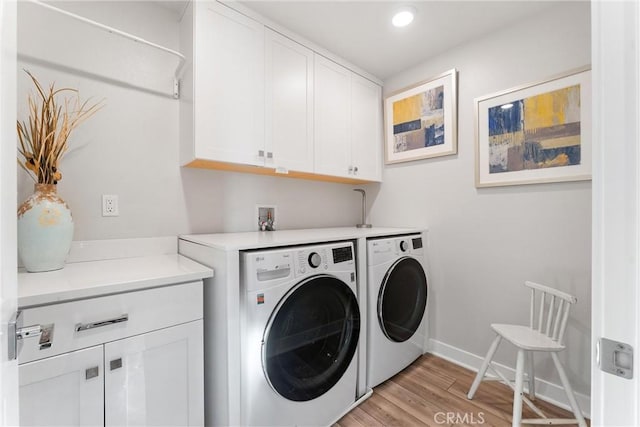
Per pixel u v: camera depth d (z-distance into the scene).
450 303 2.14
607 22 0.42
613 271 0.41
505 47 1.86
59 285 0.95
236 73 1.62
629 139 0.40
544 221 1.72
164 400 1.08
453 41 2.02
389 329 1.82
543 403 1.65
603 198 0.42
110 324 0.97
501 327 1.64
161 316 1.08
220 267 1.20
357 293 1.67
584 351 1.57
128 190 1.58
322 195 2.51
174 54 1.60
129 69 1.58
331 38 1.97
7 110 0.48
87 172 1.46
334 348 1.50
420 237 2.15
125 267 1.29
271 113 1.78
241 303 1.19
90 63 1.47
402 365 1.94
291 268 1.30
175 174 1.74
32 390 0.84
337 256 1.51
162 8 1.69
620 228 0.40
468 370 2.00
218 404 1.20
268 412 1.21
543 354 1.72
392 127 2.49
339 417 1.50
